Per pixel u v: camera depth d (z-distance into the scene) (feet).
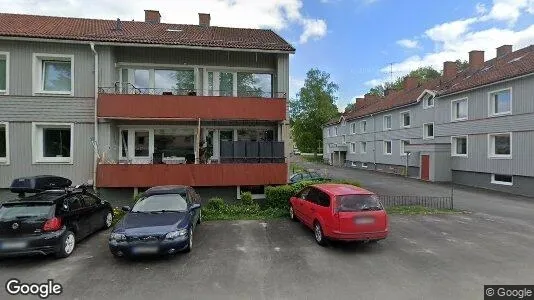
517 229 35.83
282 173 47.65
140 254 24.90
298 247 29.25
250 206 44.27
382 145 117.80
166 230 25.63
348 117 147.64
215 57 53.06
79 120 46.68
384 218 28.19
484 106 71.41
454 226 37.14
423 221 39.58
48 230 25.46
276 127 54.29
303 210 34.65
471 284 21.61
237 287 21.15
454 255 27.22
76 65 46.62
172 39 49.11
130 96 45.55
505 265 24.95
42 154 47.03
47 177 37.76
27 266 24.81
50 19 55.88
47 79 47.21
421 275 23.04
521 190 62.13
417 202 52.37
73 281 22.13
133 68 51.31
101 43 46.11
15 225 25.03
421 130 94.68
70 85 47.34
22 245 24.63
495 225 37.68
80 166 46.65
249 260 25.99
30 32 45.29
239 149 47.50
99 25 55.62
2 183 45.16
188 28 61.52
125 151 51.52
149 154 52.19
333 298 19.61
